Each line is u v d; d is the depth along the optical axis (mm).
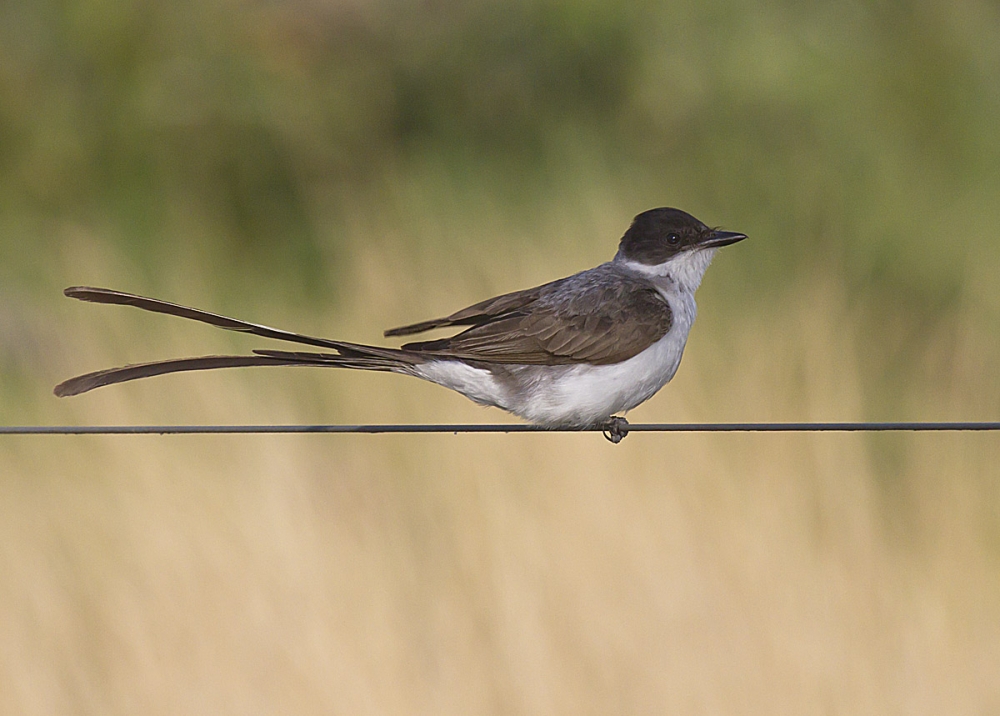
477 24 18484
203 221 17391
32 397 13867
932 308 16719
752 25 17422
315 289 16734
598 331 7773
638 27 17656
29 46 18031
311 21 18703
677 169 17250
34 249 16531
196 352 12234
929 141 17391
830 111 17266
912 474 10961
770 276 15328
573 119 17703
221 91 18000
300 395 11109
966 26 17812
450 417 10664
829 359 11148
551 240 12406
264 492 9930
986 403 12773
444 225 13680
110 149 17859
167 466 10070
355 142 18359
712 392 10758
